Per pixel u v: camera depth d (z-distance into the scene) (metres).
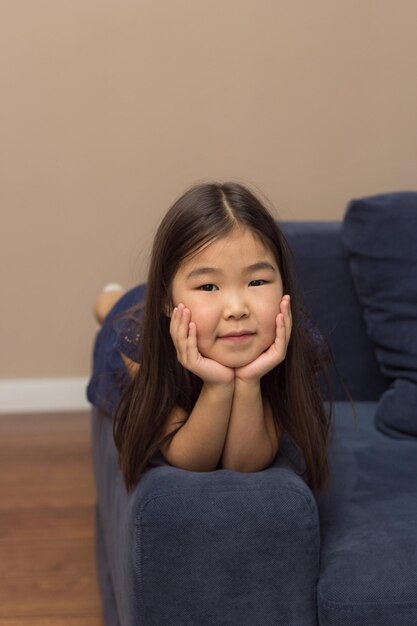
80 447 3.47
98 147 3.72
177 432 1.74
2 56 3.65
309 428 1.78
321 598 1.61
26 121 3.70
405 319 2.28
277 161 3.71
